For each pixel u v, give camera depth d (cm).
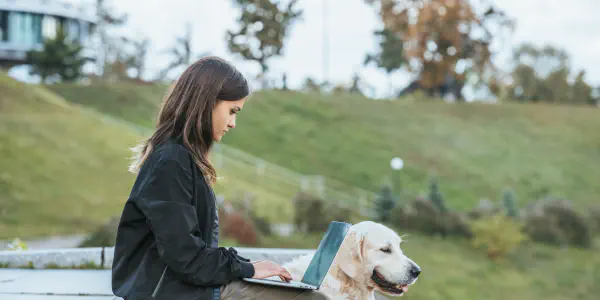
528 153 4144
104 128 2769
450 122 4528
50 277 526
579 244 2427
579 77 6750
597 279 2062
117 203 2066
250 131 3903
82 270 569
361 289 307
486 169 3816
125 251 234
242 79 255
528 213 2486
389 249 307
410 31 5431
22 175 2091
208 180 248
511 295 1805
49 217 1839
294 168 3497
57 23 5675
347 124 4253
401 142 4053
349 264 303
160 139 245
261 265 250
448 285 1756
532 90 6769
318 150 3784
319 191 2888
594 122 4772
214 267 234
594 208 2898
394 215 2220
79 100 4169
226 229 1672
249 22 4997
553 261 2191
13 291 463
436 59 5412
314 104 4528
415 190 3322
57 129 2575
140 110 4097
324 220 1988
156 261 232
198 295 233
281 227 2017
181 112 246
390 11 5481
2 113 2572
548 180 3744
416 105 4838
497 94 6744
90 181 2208
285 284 246
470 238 2227
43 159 2256
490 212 2470
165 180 228
